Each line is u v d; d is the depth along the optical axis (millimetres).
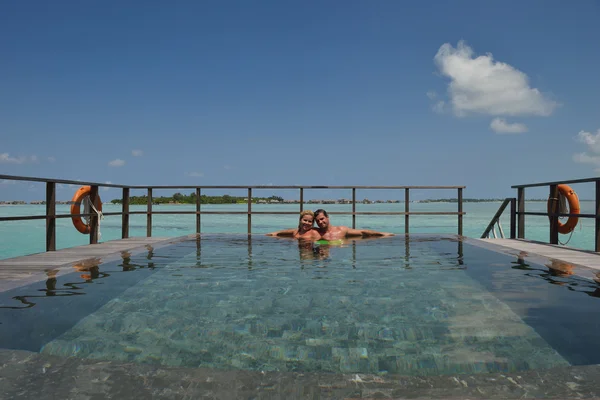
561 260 4527
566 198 6180
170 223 22578
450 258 4688
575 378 1517
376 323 2305
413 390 1424
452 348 1926
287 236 7414
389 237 7191
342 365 1734
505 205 7766
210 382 1497
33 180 5051
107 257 4824
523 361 1769
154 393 1407
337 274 3742
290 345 1971
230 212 7770
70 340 2031
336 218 26969
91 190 6551
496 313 2492
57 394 1398
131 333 2141
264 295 2949
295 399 1365
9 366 1653
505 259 4637
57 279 3523
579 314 2467
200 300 2814
